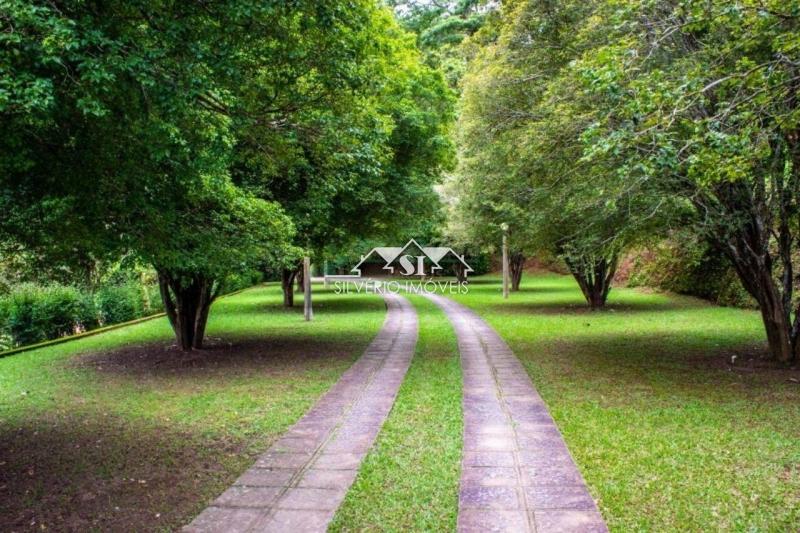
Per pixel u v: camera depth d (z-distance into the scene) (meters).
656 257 24.17
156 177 4.89
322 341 12.84
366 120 6.93
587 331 13.52
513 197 11.27
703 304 19.61
